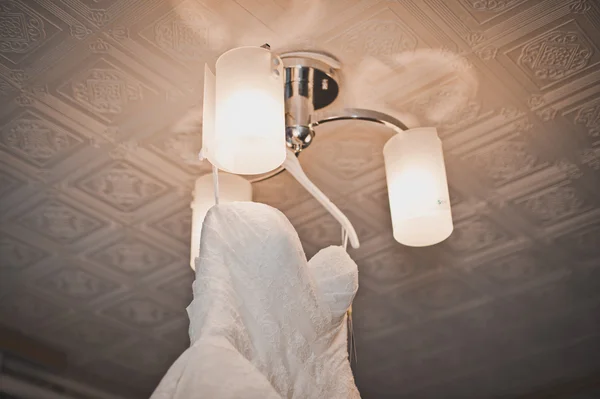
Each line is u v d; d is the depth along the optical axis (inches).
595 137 84.8
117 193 89.4
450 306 117.0
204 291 46.6
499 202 94.5
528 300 116.5
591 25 71.2
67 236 96.3
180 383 36.8
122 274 104.3
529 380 140.9
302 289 52.1
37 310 112.6
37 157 83.5
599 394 142.2
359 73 74.8
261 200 92.4
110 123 79.7
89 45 70.9
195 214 72.9
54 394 129.7
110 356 125.5
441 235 68.0
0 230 94.6
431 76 75.9
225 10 67.6
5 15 67.2
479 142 84.9
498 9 69.0
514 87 77.9
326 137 83.4
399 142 69.1
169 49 71.6
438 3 68.1
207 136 55.4
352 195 92.0
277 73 57.7
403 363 132.4
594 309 119.5
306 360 50.7
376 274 108.0
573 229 100.0
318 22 69.2
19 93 75.3
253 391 37.5
